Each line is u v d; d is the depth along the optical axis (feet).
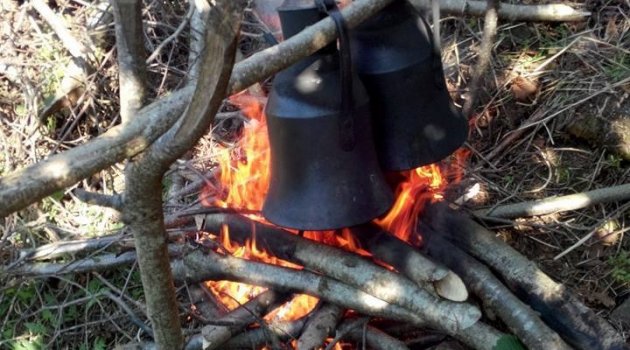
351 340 6.21
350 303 5.94
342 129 5.06
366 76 5.46
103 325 7.23
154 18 8.81
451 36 8.61
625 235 6.90
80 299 7.14
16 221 7.86
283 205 5.37
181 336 5.44
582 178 7.37
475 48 8.36
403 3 5.44
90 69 8.40
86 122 8.61
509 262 6.12
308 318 6.08
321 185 5.21
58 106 8.37
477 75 7.32
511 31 8.50
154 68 8.62
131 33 4.38
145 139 4.08
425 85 5.56
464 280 6.02
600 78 7.72
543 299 5.93
